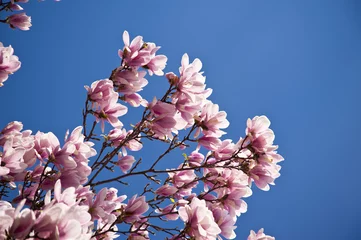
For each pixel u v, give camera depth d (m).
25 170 1.28
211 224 1.30
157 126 1.46
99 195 1.25
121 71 1.47
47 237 0.90
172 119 1.45
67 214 0.92
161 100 1.48
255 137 1.48
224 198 1.53
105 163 1.55
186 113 1.47
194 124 1.52
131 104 1.50
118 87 1.47
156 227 1.50
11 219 0.89
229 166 1.54
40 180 1.25
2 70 1.38
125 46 1.48
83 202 1.25
